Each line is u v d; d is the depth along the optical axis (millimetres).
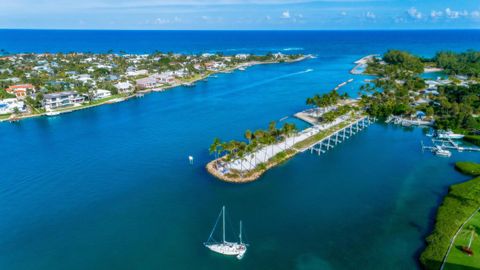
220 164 142250
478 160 147250
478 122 182500
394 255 88875
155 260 88812
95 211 111625
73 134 190125
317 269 84625
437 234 92750
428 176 132875
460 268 79125
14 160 153375
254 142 140250
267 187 125438
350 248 92062
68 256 90875
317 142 168125
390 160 148750
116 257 90125
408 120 198875
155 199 118375
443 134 174750
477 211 102438
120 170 141500
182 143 171375
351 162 146875
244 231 99688
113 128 199500
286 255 89750
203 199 117688
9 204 116500
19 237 99000
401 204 113000
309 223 103375
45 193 123625
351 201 115375
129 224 104375
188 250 92375
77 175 137625
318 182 129000
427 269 81500
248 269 85375
